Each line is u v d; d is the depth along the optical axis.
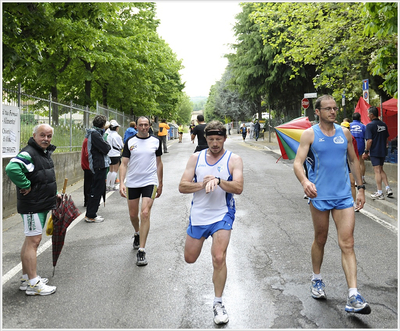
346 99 18.69
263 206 8.62
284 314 3.78
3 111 8.63
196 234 3.90
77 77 21.20
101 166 7.58
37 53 9.66
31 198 4.38
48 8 10.98
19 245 6.27
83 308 3.98
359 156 10.59
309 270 4.89
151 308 3.96
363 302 3.55
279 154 21.41
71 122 14.11
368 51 14.77
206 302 4.07
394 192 9.61
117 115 25.08
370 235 6.43
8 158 8.64
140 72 23.39
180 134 42.03
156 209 8.63
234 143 34.94
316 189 3.99
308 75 26.28
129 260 5.40
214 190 3.86
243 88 30.05
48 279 4.77
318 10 14.29
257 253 5.56
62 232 4.69
